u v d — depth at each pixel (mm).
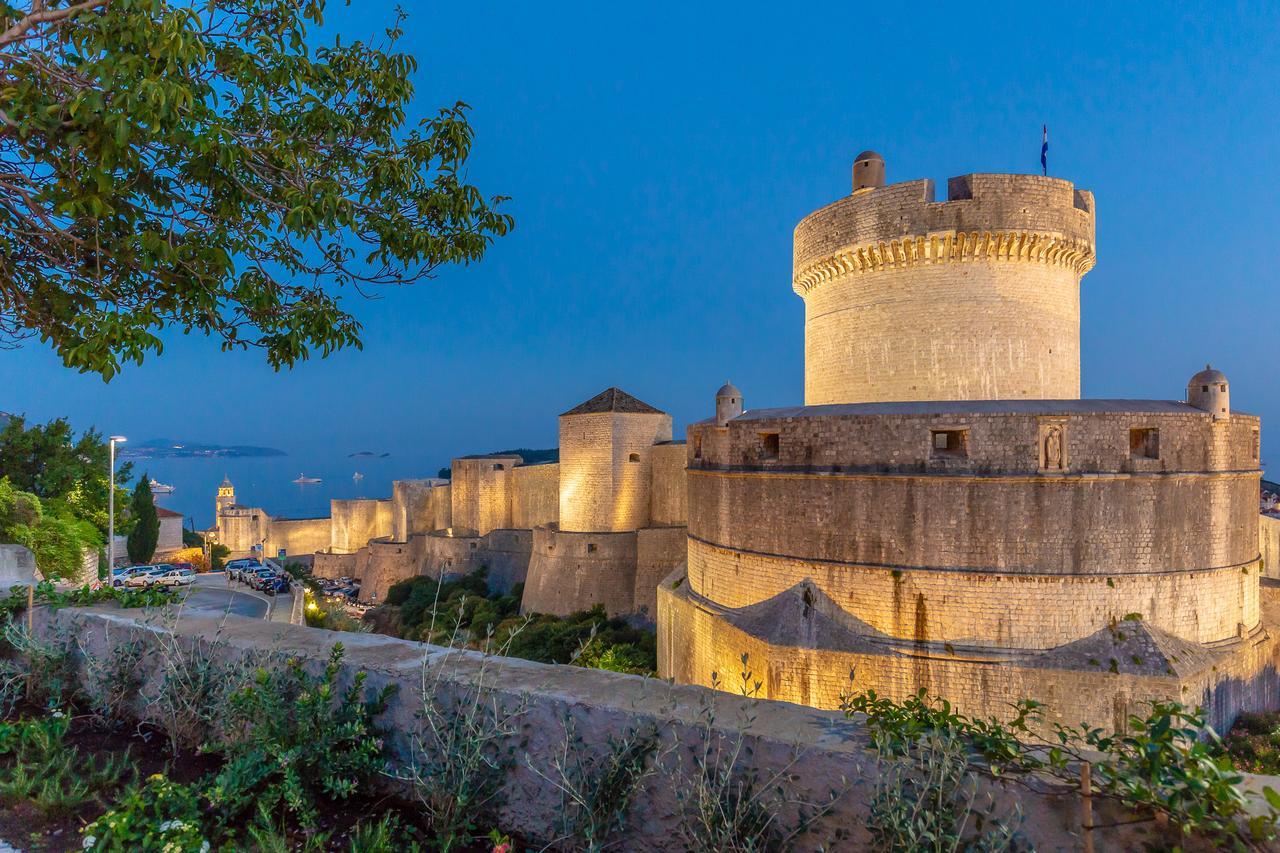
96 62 6590
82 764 6820
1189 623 19766
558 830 5457
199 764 6906
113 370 7852
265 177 9039
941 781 4172
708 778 5102
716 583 26297
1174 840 3961
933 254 25828
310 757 5859
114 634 8688
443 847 5250
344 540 84062
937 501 20344
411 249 10352
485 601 55781
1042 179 25094
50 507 35000
